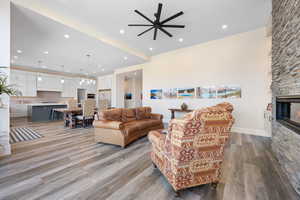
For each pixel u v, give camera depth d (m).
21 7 2.47
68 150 2.58
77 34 3.53
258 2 2.60
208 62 4.45
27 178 1.65
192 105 4.82
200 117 1.21
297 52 1.48
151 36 4.04
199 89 4.65
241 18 3.13
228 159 2.20
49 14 2.82
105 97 9.24
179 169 1.30
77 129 4.37
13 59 5.60
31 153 2.42
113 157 2.29
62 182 1.58
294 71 1.56
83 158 2.24
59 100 8.34
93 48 4.49
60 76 8.01
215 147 1.39
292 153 1.56
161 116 4.09
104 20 3.20
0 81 2.18
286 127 1.76
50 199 1.31
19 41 3.93
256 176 1.72
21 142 3.04
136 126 3.14
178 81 5.19
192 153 1.30
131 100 9.52
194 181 1.39
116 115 3.34
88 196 1.36
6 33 2.27
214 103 4.34
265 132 3.50
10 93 2.31
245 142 3.04
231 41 4.01
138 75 8.19
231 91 4.02
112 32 3.78
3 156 2.28
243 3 2.63
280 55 2.02
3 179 1.62
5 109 2.29
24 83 6.69
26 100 7.13
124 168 1.93
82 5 2.68
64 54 5.06
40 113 5.98
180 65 5.12
